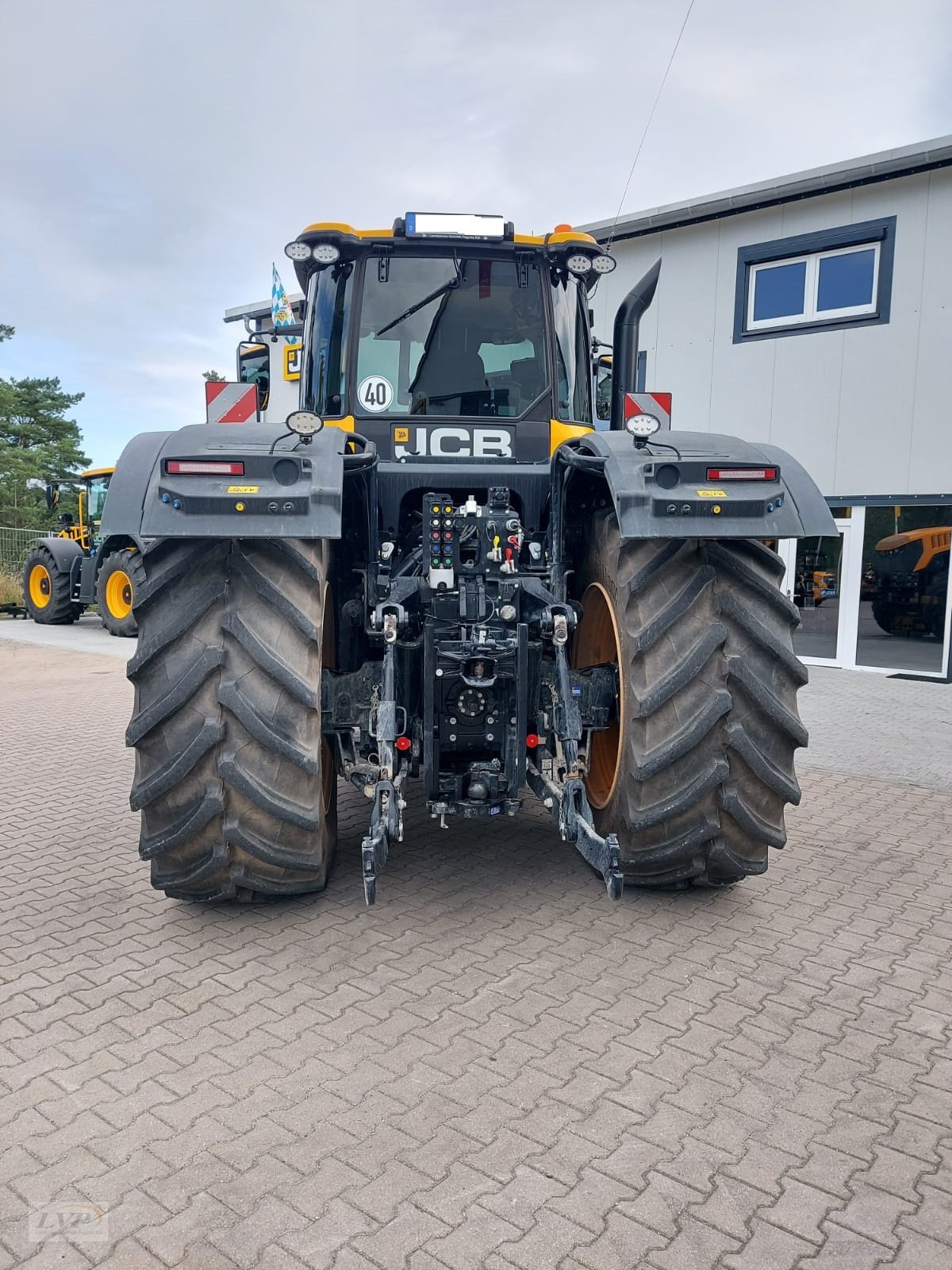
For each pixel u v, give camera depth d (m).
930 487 11.12
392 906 3.75
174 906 3.76
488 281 4.20
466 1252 1.98
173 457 2.94
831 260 11.70
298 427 2.94
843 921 3.70
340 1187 2.16
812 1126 2.40
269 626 3.13
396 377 4.17
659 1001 3.02
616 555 3.50
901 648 11.55
